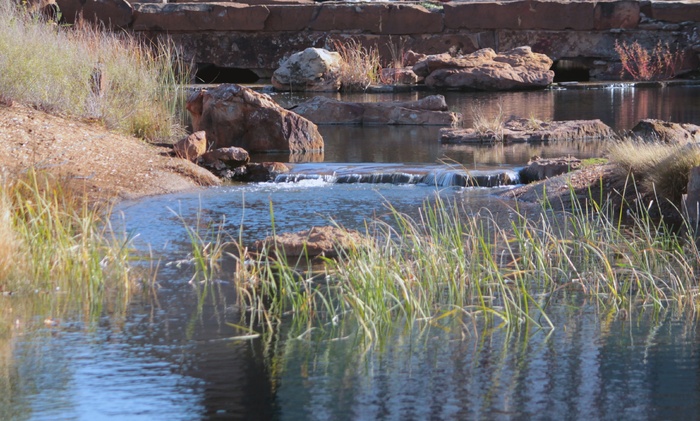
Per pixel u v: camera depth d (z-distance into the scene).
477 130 26.22
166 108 27.39
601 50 43.06
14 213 13.57
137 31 44.69
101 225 15.90
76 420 8.26
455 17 43.56
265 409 8.48
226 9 44.25
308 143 24.92
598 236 14.94
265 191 19.45
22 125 20.88
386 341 10.18
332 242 13.81
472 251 13.49
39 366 9.42
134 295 11.80
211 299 11.66
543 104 33.16
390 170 21.03
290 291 11.41
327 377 9.18
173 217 16.72
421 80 41.12
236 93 24.88
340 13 44.00
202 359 9.64
